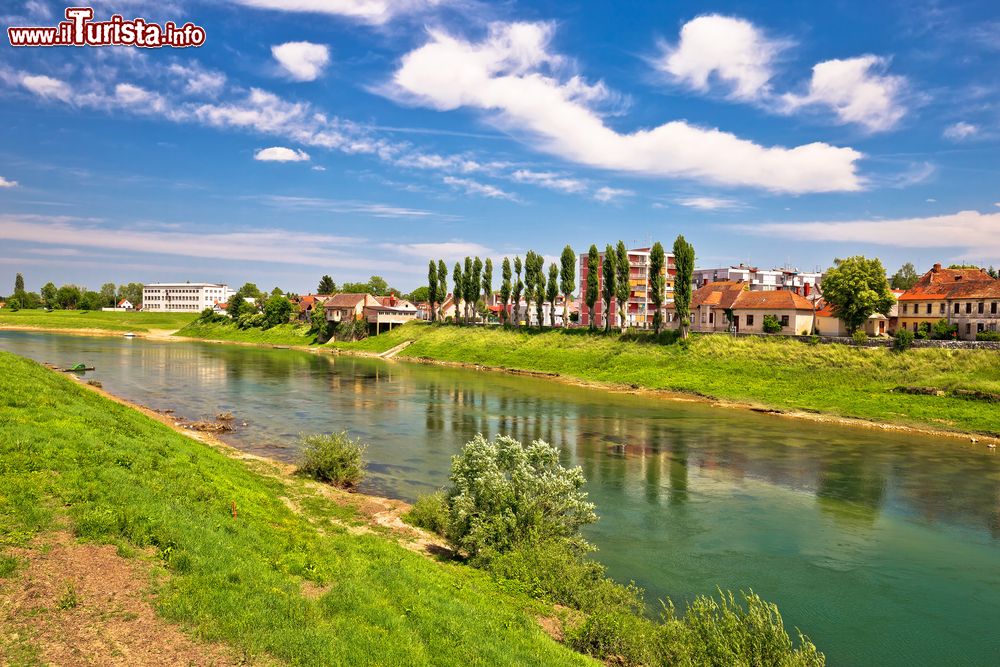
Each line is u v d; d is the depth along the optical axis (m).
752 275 123.50
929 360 64.31
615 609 18.47
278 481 30.34
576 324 140.12
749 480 36.88
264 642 13.22
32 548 14.68
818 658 15.09
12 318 190.38
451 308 170.75
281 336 155.88
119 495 18.38
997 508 32.34
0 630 11.86
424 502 27.20
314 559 18.73
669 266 135.25
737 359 77.00
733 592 22.36
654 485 35.41
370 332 143.00
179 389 68.69
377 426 50.16
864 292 75.25
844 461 41.62
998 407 53.34
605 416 57.12
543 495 22.83
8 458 18.83
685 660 14.90
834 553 26.19
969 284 74.25
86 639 12.18
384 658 13.68
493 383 80.94
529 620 17.25
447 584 18.73
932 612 21.27
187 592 14.42
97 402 34.34
